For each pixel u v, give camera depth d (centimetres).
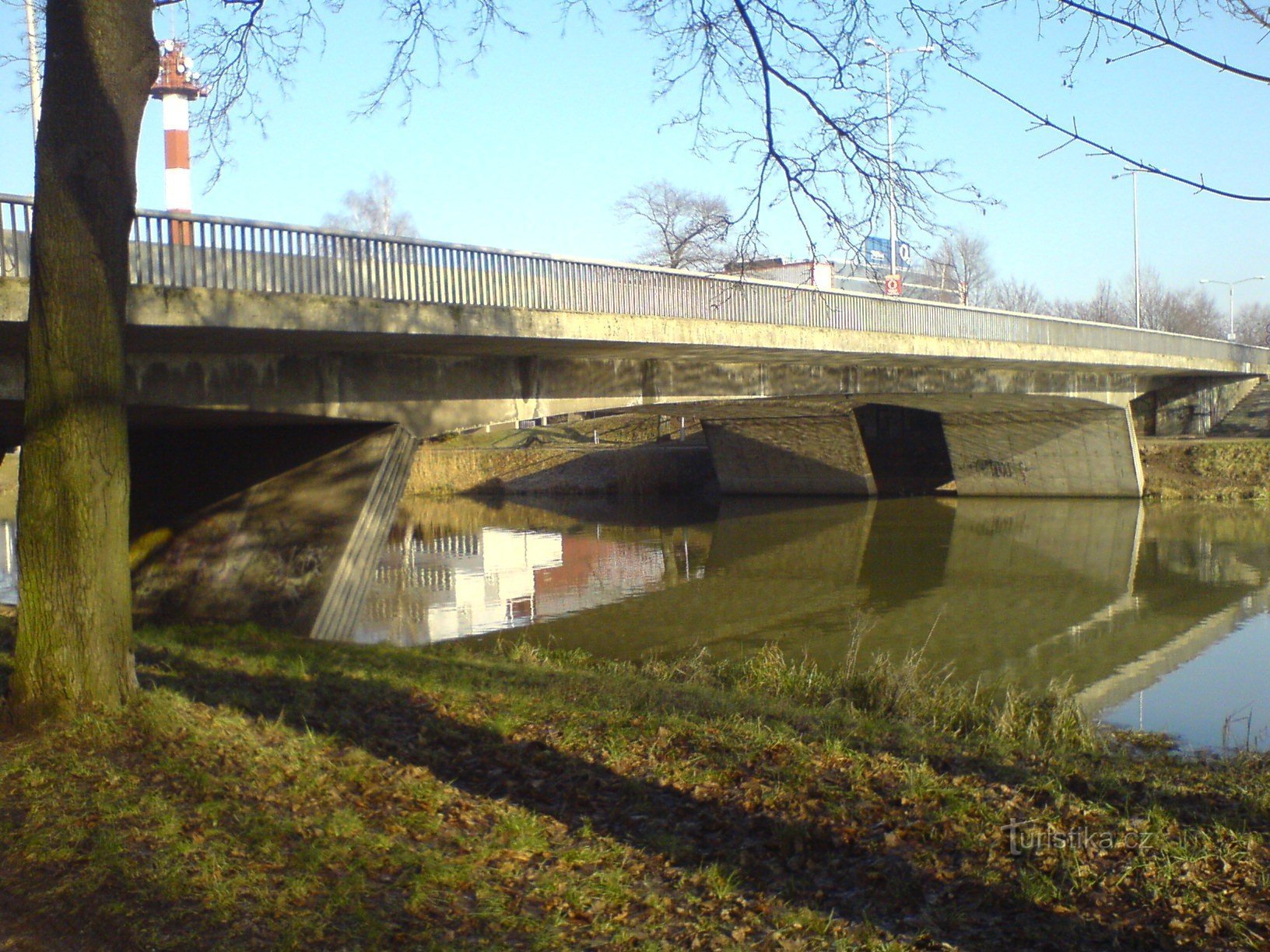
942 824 699
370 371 1788
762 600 2533
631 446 6050
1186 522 3781
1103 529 3662
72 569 849
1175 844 649
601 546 3644
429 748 884
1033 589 2598
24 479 855
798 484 5100
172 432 2031
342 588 1745
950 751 894
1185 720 1417
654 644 2034
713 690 1259
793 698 1353
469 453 5978
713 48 1102
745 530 3944
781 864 661
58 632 848
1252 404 5403
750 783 791
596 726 941
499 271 1694
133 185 864
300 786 753
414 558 3462
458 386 1930
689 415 4662
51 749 793
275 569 1784
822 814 729
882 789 770
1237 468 4475
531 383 2053
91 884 594
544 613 2441
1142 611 2291
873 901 606
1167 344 4231
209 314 1340
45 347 838
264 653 1355
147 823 668
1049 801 738
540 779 814
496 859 657
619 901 602
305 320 1433
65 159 818
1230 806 729
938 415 5512
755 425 4941
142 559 1908
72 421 843
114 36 830
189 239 1347
